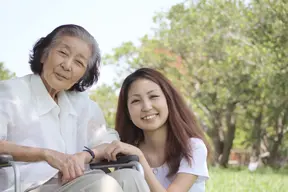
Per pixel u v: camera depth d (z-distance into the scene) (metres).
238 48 13.55
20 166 2.68
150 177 2.73
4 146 2.45
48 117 2.81
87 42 2.83
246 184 9.25
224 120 19.64
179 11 15.49
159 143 3.10
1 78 15.39
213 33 14.73
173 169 3.01
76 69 2.81
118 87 16.44
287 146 21.70
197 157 2.99
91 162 2.69
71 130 2.93
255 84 14.65
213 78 15.35
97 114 3.14
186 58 15.58
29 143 2.72
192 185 3.00
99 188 2.24
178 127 3.02
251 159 21.38
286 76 13.46
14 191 2.37
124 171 2.44
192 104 16.48
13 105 2.67
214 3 14.76
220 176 10.69
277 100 14.62
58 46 2.78
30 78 2.83
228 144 19.33
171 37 15.37
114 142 2.75
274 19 13.95
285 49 13.53
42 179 2.73
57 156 2.44
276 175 11.95
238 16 14.46
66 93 3.04
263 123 20.12
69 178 2.40
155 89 3.03
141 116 3.02
